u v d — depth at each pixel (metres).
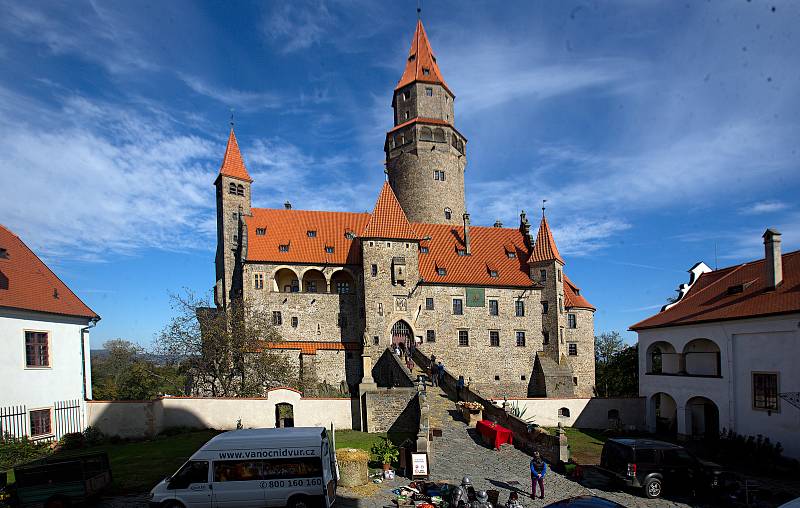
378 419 31.64
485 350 51.53
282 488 15.75
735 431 29.73
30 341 27.73
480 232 58.88
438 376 40.16
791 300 27.42
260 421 31.42
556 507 13.20
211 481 15.67
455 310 51.22
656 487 20.28
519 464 24.20
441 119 63.34
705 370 34.97
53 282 31.59
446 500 17.47
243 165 54.94
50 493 16.44
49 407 28.28
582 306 55.53
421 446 21.55
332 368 48.06
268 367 39.69
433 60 66.44
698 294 38.28
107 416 29.88
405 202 61.88
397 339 49.75
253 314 45.12
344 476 19.48
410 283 50.12
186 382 42.25
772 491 21.72
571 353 54.75
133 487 18.97
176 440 28.16
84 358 31.12
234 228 53.22
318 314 50.25
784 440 26.61
